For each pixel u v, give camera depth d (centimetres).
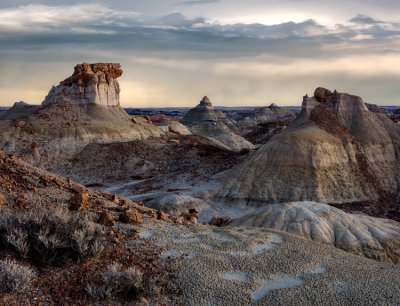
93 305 1023
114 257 1298
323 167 6347
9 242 1156
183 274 1269
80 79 10056
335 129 7100
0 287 985
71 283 1094
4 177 1856
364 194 6184
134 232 1559
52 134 8569
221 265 1373
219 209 5584
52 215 1323
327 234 3781
